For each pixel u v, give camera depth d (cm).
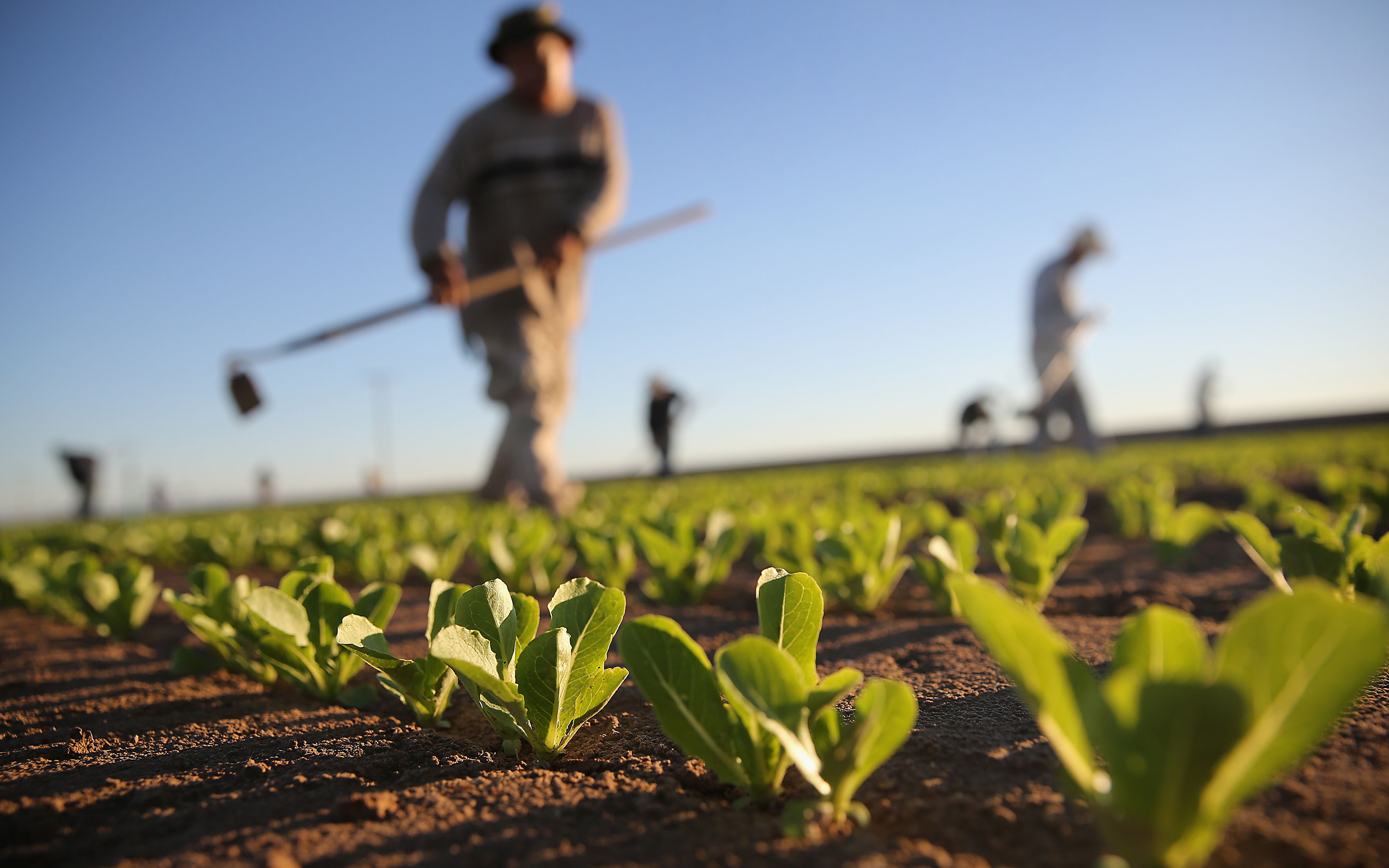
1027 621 80
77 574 345
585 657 144
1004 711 165
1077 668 89
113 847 122
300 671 197
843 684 109
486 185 781
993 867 102
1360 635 72
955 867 102
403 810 128
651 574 425
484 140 773
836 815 114
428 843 116
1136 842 85
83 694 225
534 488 806
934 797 124
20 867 117
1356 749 127
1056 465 1099
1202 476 939
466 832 119
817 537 315
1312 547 190
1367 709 146
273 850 116
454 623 147
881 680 104
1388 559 177
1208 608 286
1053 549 285
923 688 190
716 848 110
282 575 527
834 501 524
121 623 313
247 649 224
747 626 285
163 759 162
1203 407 2061
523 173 776
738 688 105
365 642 148
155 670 256
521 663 137
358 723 181
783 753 121
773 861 105
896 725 106
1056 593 333
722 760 120
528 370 805
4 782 153
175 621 370
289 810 132
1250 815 108
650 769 143
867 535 310
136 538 699
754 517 436
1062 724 85
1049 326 1531
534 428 817
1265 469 946
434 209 763
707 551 335
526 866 108
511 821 123
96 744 175
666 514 430
